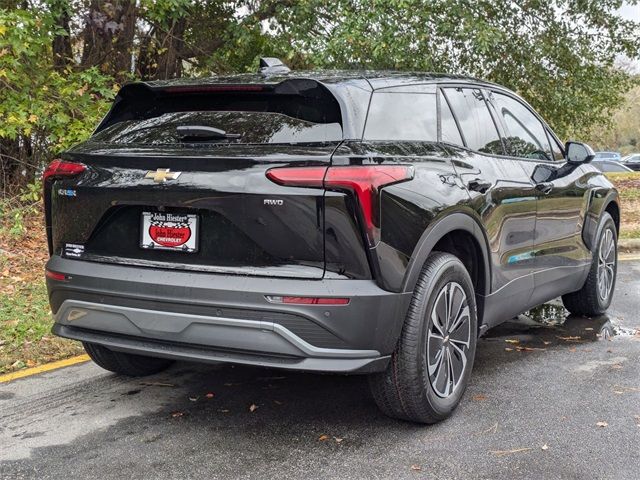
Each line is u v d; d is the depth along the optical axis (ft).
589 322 19.60
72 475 10.16
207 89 11.73
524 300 15.52
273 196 10.14
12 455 10.81
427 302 11.41
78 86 28.96
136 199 11.02
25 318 17.72
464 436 11.58
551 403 13.14
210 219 10.64
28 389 13.74
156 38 36.29
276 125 11.05
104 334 11.64
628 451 11.02
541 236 15.80
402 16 33.47
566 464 10.55
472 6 36.91
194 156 10.69
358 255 10.29
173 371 14.93
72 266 11.63
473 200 12.66
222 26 37.24
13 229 26.53
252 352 10.53
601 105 49.29
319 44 33.40
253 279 10.28
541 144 17.24
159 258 11.04
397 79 12.68
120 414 12.51
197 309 10.55
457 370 12.64
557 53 43.16
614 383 14.29
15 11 26.45
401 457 10.78
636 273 26.58
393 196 10.71
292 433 11.71
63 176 11.84
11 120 26.71
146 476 10.15
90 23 30.63
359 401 13.17
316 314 10.12
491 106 15.31
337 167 10.16
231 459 10.71
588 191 18.31
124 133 12.19
